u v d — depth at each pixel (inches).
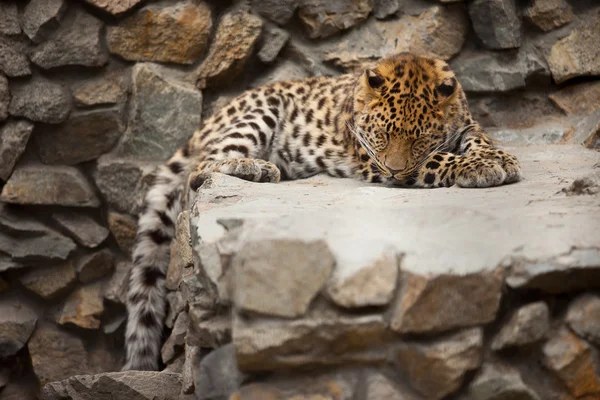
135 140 468.8
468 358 218.1
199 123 474.3
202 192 319.0
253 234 226.8
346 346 215.8
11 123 464.4
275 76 487.2
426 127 368.8
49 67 459.2
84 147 470.6
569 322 226.4
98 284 479.2
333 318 214.1
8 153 460.1
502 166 330.6
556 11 494.6
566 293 229.0
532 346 225.1
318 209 270.1
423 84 372.2
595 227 238.4
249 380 221.5
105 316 481.1
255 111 423.5
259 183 346.3
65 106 462.3
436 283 215.6
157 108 467.8
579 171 353.7
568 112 494.0
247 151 412.8
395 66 382.6
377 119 370.6
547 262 221.9
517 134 479.2
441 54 493.7
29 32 454.6
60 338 477.7
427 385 217.9
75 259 476.4
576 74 493.4
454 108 384.2
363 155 393.1
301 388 217.6
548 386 225.6
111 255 480.1
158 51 469.1
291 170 431.2
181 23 466.0
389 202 285.1
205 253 238.5
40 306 481.7
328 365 217.9
